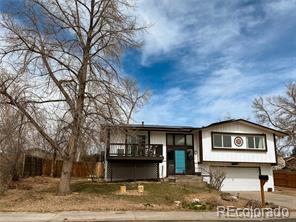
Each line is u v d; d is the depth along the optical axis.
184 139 31.00
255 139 31.64
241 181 31.50
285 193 28.55
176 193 21.25
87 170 37.72
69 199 17.47
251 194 27.11
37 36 17.83
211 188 25.75
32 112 17.77
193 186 25.33
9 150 22.73
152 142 30.17
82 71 18.80
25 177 30.19
